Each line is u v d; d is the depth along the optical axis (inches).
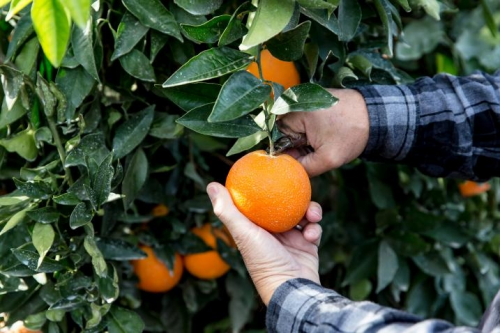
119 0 43.4
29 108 43.7
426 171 47.4
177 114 48.7
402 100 44.7
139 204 52.2
